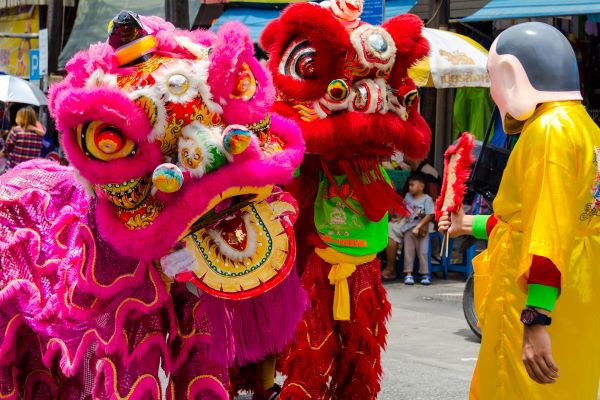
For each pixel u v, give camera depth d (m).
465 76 11.36
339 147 5.09
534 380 3.52
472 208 10.01
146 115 3.35
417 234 11.60
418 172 11.71
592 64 13.00
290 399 5.24
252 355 3.73
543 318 3.43
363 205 5.25
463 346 8.09
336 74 5.07
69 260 3.67
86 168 3.34
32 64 18.16
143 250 3.37
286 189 5.28
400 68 5.23
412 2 13.69
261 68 3.62
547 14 11.23
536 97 3.68
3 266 3.87
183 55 3.53
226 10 14.84
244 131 3.34
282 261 3.66
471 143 4.27
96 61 3.40
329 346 5.30
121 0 15.06
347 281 5.28
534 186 3.52
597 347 3.70
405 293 11.00
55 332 3.71
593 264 3.62
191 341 3.63
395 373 7.03
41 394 4.12
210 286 3.52
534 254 3.42
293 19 5.09
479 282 3.93
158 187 3.29
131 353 3.49
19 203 3.93
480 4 12.95
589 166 3.54
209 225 3.54
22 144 14.00
